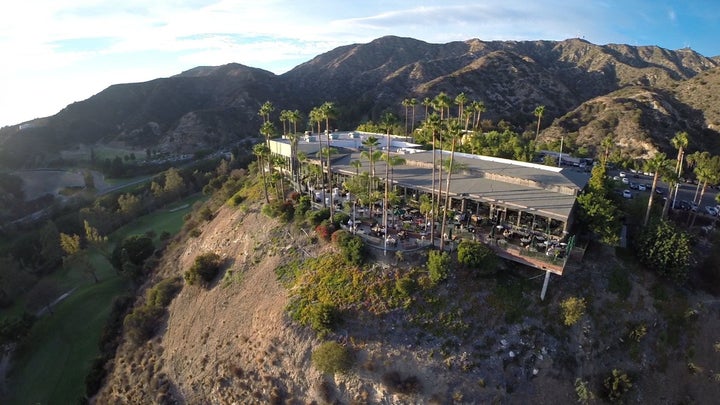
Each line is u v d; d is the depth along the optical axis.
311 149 80.19
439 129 47.88
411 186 59.69
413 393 36.78
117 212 104.25
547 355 39.09
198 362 46.97
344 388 38.47
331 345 39.44
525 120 166.62
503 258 45.56
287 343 42.28
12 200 125.38
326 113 58.53
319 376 39.47
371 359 39.06
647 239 46.72
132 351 54.09
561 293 42.91
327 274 47.12
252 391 41.56
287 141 85.19
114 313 63.97
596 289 43.72
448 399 36.31
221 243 65.12
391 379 37.25
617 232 48.53
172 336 53.22
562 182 56.16
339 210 58.41
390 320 41.25
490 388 36.78
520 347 39.25
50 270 84.62
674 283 45.97
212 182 112.00
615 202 56.41
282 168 76.06
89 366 55.62
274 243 56.97
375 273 45.41
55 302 71.25
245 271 55.50
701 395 40.59
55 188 147.50
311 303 44.56
